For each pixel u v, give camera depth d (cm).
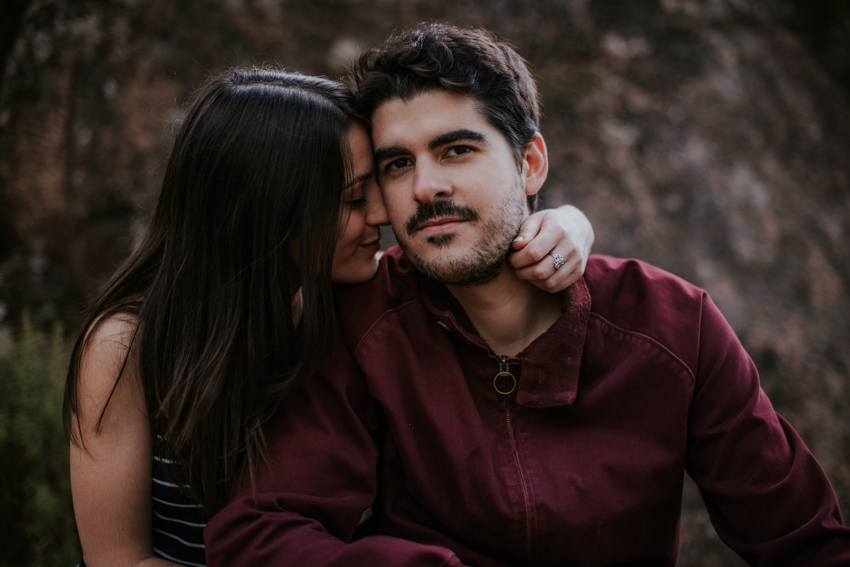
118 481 119
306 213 118
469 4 289
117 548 120
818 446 230
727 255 255
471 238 113
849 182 279
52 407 194
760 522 111
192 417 114
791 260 259
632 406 118
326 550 97
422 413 118
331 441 114
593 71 282
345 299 130
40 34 277
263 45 283
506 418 120
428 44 115
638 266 129
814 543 107
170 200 127
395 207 118
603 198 257
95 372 120
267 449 114
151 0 282
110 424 119
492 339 130
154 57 278
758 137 277
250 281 121
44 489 178
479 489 115
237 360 120
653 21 292
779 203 268
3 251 268
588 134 267
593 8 292
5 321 251
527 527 113
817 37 304
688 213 259
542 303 129
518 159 120
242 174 119
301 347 121
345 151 120
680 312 121
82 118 275
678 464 117
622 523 114
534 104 131
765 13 301
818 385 239
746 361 121
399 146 115
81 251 268
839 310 254
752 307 248
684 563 212
